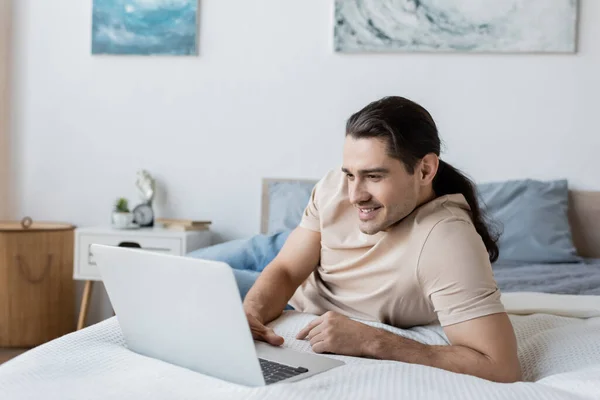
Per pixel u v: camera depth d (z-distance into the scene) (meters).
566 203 2.92
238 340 0.91
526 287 2.24
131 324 1.08
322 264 1.48
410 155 1.19
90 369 0.98
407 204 1.22
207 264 0.89
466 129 3.11
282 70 3.23
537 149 3.06
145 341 1.07
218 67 3.27
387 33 3.12
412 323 1.38
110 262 1.05
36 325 3.05
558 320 1.55
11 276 2.99
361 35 3.14
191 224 3.07
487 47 3.05
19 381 0.92
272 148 3.25
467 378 0.97
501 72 3.07
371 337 1.15
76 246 2.96
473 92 3.09
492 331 1.13
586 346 1.25
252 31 3.24
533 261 2.74
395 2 3.10
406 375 0.95
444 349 1.14
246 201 3.27
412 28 3.10
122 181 3.36
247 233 3.28
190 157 3.31
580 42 3.01
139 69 3.33
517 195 2.88
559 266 2.63
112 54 3.32
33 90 3.41
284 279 1.47
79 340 1.10
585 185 3.03
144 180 3.22
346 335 1.15
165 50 3.28
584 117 3.02
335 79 3.19
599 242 2.95
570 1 2.99
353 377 0.94
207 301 0.92
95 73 3.36
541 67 3.04
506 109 3.08
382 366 1.00
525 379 1.20
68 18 3.37
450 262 1.18
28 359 1.01
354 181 1.22
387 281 1.30
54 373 0.95
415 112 1.21
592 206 2.95
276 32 3.23
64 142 3.39
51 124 3.40
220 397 0.85
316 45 3.20
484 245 1.30
